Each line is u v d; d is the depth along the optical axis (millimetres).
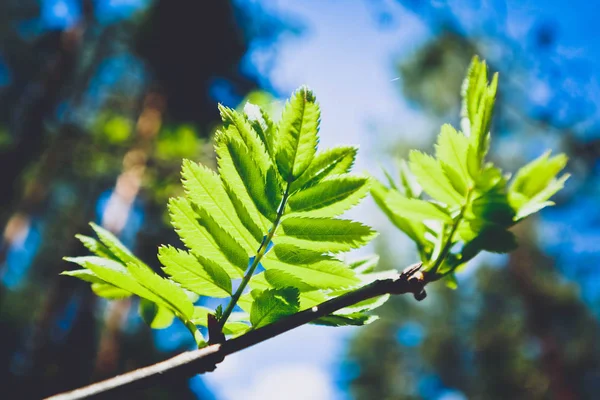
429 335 14484
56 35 8688
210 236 648
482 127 736
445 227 780
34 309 9289
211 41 8078
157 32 7977
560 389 10148
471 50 10133
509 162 11461
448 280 780
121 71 10281
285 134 654
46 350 6625
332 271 660
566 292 11297
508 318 12445
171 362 551
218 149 641
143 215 7797
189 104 8172
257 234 656
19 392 6348
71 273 645
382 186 887
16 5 11141
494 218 745
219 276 656
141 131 8008
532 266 11750
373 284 678
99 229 766
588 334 11344
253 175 647
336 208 658
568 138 9312
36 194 8172
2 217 7336
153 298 657
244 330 695
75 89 9133
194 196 644
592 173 9508
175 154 7301
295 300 649
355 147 671
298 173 656
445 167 764
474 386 13297
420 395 16141
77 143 7871
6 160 7199
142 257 7098
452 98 12875
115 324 6746
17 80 10492
